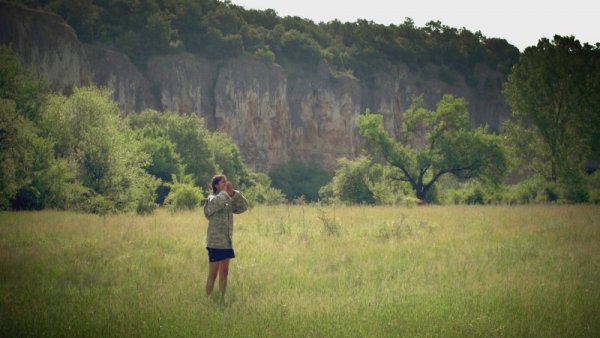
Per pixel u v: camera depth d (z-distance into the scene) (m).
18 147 27.83
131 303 6.93
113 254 10.91
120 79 109.25
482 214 22.30
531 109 49.69
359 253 11.52
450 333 5.81
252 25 147.38
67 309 6.54
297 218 21.17
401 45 156.38
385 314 6.57
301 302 7.17
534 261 10.69
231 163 69.31
